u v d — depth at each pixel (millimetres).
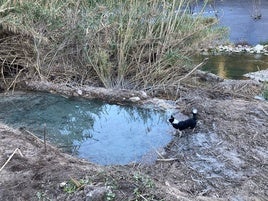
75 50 6285
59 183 3121
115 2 6301
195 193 3350
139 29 6195
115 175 3152
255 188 3463
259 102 5164
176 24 6352
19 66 6262
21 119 4902
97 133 4598
